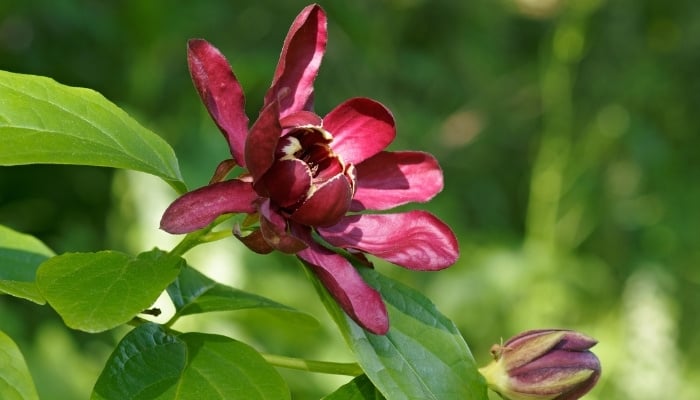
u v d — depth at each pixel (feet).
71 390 18.52
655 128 32.37
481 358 25.73
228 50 28.12
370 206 8.33
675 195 32.14
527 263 26.84
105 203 24.44
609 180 31.14
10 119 7.86
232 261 20.51
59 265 7.43
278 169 7.52
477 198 33.53
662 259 30.96
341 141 8.32
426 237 8.02
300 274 22.70
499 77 35.96
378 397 8.17
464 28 35.70
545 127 29.12
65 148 7.87
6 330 19.17
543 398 8.71
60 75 25.17
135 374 7.45
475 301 25.81
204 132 23.16
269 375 7.60
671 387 25.86
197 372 7.54
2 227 9.89
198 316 18.58
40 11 24.70
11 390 7.31
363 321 7.39
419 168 8.44
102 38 25.29
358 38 30.37
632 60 32.78
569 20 27.35
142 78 24.22
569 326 27.27
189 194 7.34
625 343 26.27
